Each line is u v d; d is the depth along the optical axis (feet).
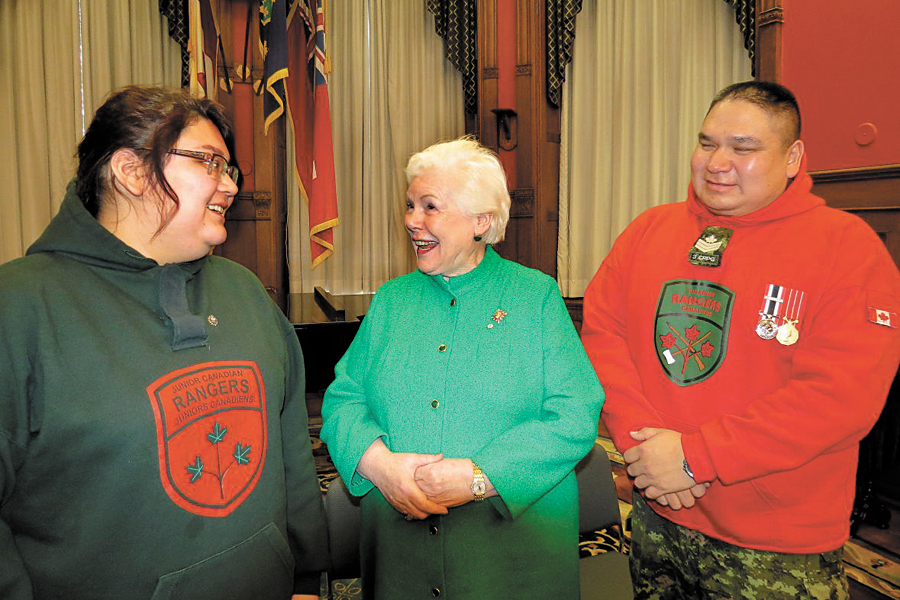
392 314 4.39
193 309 3.47
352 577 4.75
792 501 4.00
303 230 19.69
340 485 4.83
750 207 4.26
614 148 17.52
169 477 3.07
